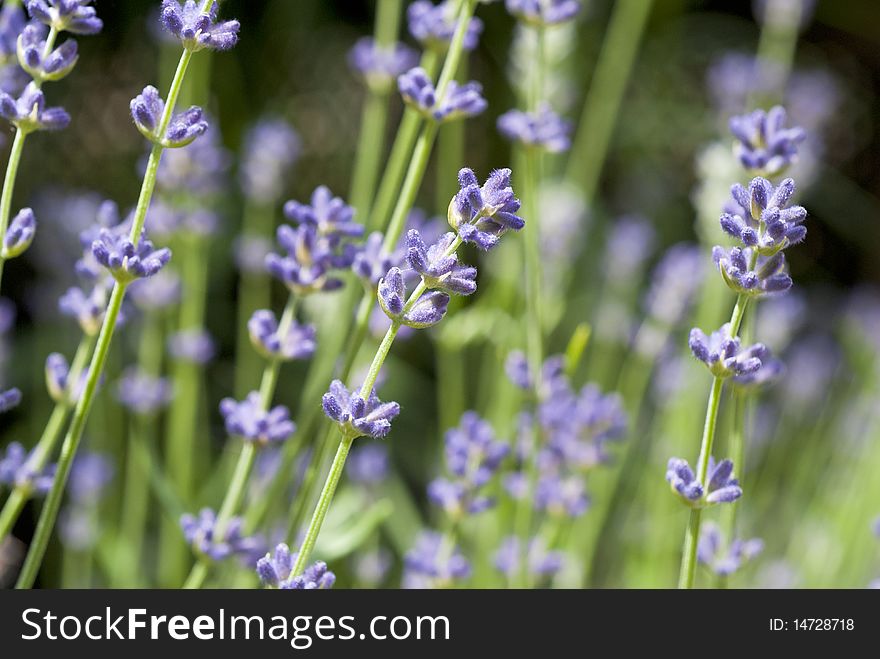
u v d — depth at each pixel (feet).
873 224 5.54
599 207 4.72
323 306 2.51
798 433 3.92
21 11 2.05
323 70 4.97
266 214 3.56
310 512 2.26
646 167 5.15
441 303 1.80
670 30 5.37
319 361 2.51
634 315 3.80
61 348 3.48
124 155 4.45
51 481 2.07
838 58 6.27
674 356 3.11
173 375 2.83
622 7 4.49
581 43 4.77
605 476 2.77
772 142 2.15
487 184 1.80
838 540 2.95
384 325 2.31
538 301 2.32
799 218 1.86
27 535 3.16
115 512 2.87
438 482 2.26
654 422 3.37
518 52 2.76
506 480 2.34
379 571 2.58
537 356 2.32
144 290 2.53
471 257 3.92
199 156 2.52
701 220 2.89
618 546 3.37
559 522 2.36
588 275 4.36
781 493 3.90
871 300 4.52
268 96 4.83
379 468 2.57
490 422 2.79
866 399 3.45
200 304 2.80
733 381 2.09
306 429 2.23
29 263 3.85
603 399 2.39
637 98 5.30
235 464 2.74
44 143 4.25
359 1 5.05
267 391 2.10
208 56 2.80
